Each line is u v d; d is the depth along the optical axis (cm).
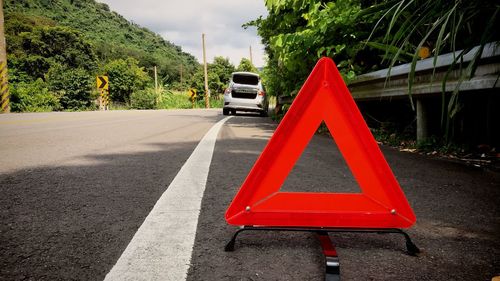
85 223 142
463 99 318
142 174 235
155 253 115
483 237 133
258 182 126
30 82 1831
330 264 98
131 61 3803
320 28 424
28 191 190
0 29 1297
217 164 273
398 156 319
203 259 111
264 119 1009
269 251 118
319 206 126
